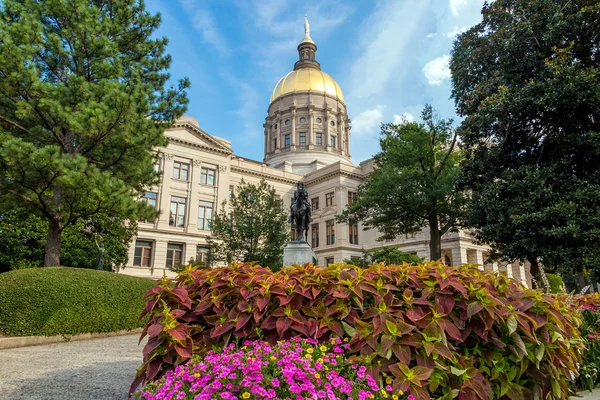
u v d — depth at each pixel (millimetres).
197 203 39594
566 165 13492
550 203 12984
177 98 16969
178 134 39719
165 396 2512
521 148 15484
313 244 47812
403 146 22094
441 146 23188
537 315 3445
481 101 15508
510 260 15359
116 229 20703
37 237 19531
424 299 3281
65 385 5562
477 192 16594
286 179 49219
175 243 37750
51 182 12953
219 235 26203
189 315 3674
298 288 3469
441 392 3082
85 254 21297
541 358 3297
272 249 23812
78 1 14219
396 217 23578
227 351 3039
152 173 17109
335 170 46438
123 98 12891
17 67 12062
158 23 17656
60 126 14070
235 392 2420
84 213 14906
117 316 12250
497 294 3570
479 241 17484
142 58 17188
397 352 2896
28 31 12586
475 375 3014
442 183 21047
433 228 21891
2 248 19078
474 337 3395
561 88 12484
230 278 3740
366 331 3086
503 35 15375
